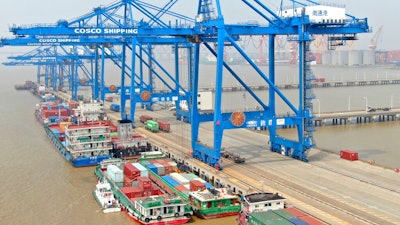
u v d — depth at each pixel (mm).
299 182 69125
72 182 78000
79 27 83812
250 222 52031
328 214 55656
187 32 85250
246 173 74625
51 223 60156
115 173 71375
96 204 66938
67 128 91688
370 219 54031
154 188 66750
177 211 59031
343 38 92250
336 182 68938
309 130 82188
